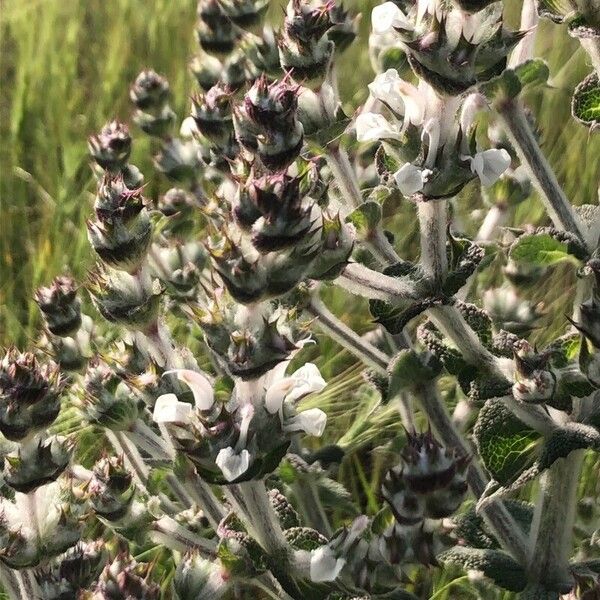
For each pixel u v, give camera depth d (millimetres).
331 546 821
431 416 928
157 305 866
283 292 750
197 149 1019
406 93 803
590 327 814
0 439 834
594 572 885
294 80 888
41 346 946
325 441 1105
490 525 890
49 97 1545
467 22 785
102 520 890
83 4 1819
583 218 908
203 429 773
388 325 853
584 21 827
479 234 1054
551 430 857
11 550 801
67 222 1271
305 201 758
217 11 1054
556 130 1386
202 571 851
